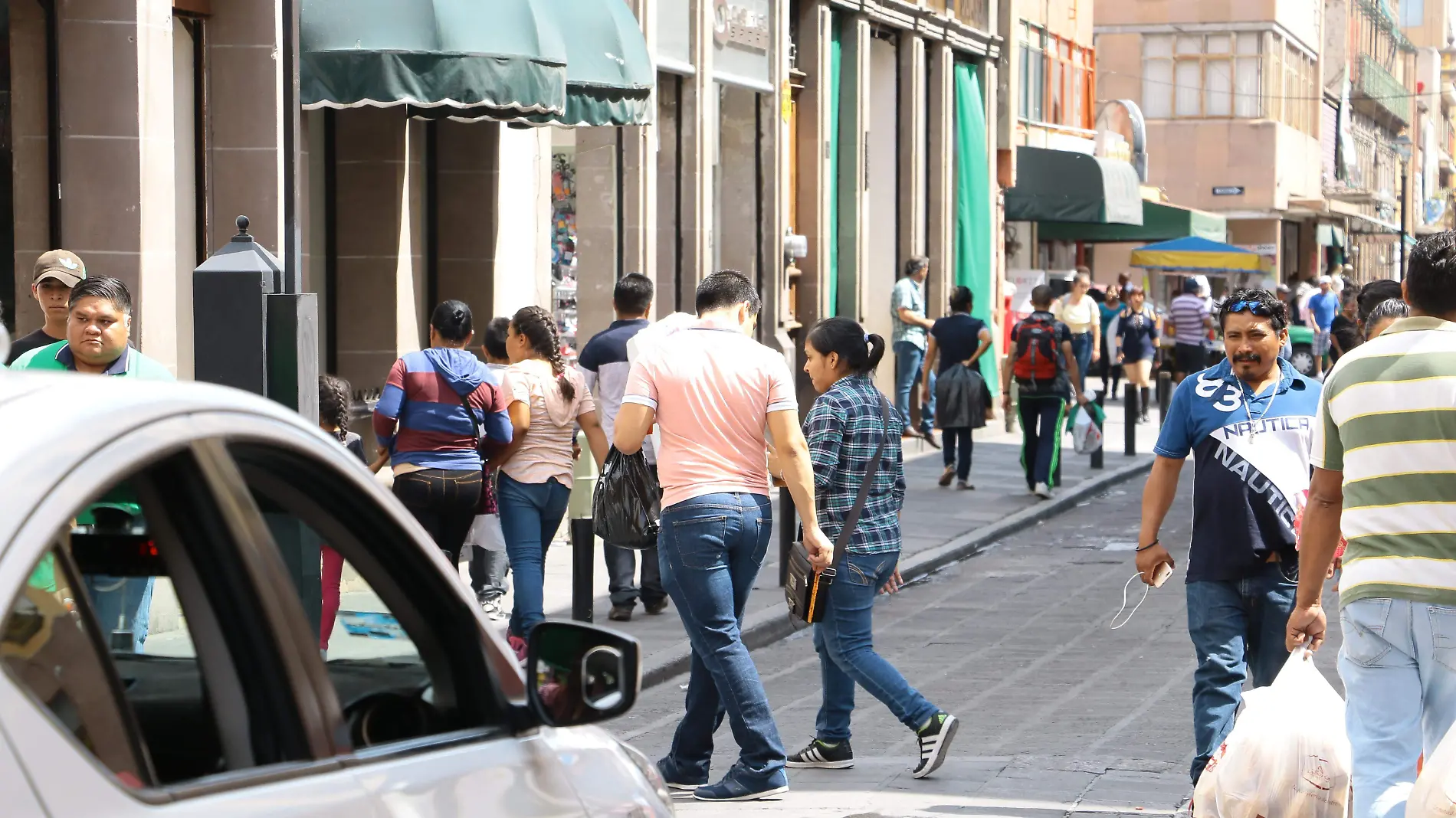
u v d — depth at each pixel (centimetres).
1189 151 17288
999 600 4059
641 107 4691
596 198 5384
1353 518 1578
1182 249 12556
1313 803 1695
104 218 3350
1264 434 1980
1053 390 5697
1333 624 3678
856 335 2430
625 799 1055
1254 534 1973
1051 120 11038
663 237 5859
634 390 2216
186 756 777
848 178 7144
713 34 5944
